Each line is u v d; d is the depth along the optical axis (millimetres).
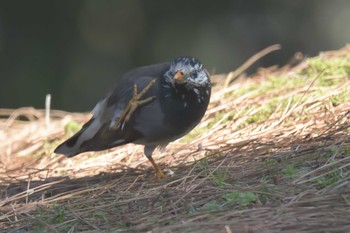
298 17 26047
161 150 10688
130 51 25969
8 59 24828
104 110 10547
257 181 9344
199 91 10156
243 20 25938
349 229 7988
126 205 9359
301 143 10234
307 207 8484
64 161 12133
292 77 13203
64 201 9820
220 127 11922
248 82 13695
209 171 9836
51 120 14438
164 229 8328
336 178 8969
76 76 25281
